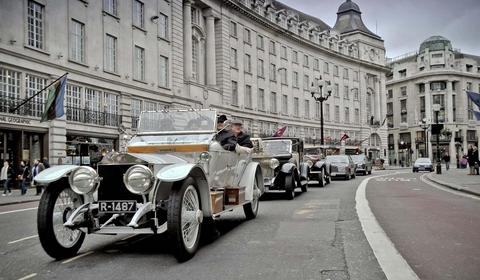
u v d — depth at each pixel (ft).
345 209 36.65
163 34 120.47
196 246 20.25
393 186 65.87
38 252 21.99
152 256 20.30
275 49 187.32
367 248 21.15
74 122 86.74
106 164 20.15
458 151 299.79
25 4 78.38
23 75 77.51
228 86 155.12
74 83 88.53
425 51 307.99
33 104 79.61
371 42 254.47
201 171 20.76
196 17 145.28
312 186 67.51
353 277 16.30
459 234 24.39
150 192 19.44
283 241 23.24
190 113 26.32
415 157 310.45
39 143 81.00
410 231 25.46
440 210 34.88
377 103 257.75
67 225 18.99
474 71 315.37
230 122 27.66
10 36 75.05
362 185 68.59
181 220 18.85
